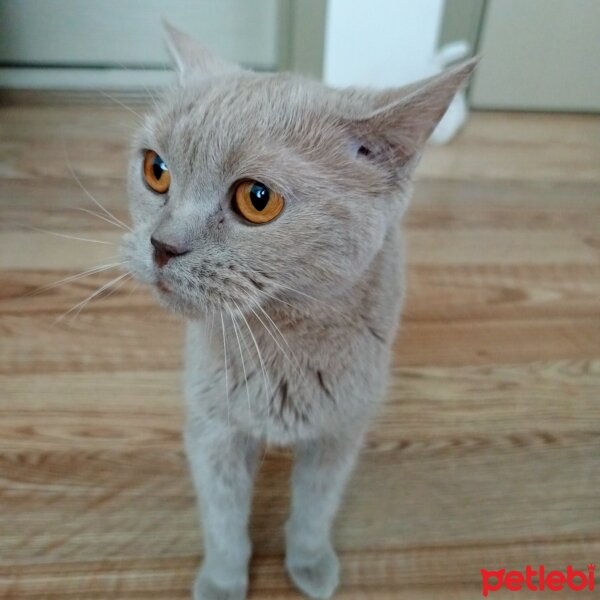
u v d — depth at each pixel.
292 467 0.38
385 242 0.29
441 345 0.48
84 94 0.81
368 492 0.38
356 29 0.72
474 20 0.79
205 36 0.84
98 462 0.38
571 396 0.44
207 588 0.32
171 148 0.24
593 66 0.84
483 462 0.40
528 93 0.86
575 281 0.55
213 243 0.24
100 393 0.42
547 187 0.69
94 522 0.35
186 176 0.24
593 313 0.51
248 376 0.29
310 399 0.29
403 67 0.75
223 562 0.32
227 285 0.24
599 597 0.33
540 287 0.54
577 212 0.64
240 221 0.24
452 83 0.23
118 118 0.76
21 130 0.72
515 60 0.83
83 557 0.34
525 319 0.50
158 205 0.26
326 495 0.33
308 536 0.33
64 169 0.65
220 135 0.23
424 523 0.37
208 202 0.24
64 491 0.37
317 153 0.24
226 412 0.30
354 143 0.25
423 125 0.24
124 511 0.36
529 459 0.40
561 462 0.40
